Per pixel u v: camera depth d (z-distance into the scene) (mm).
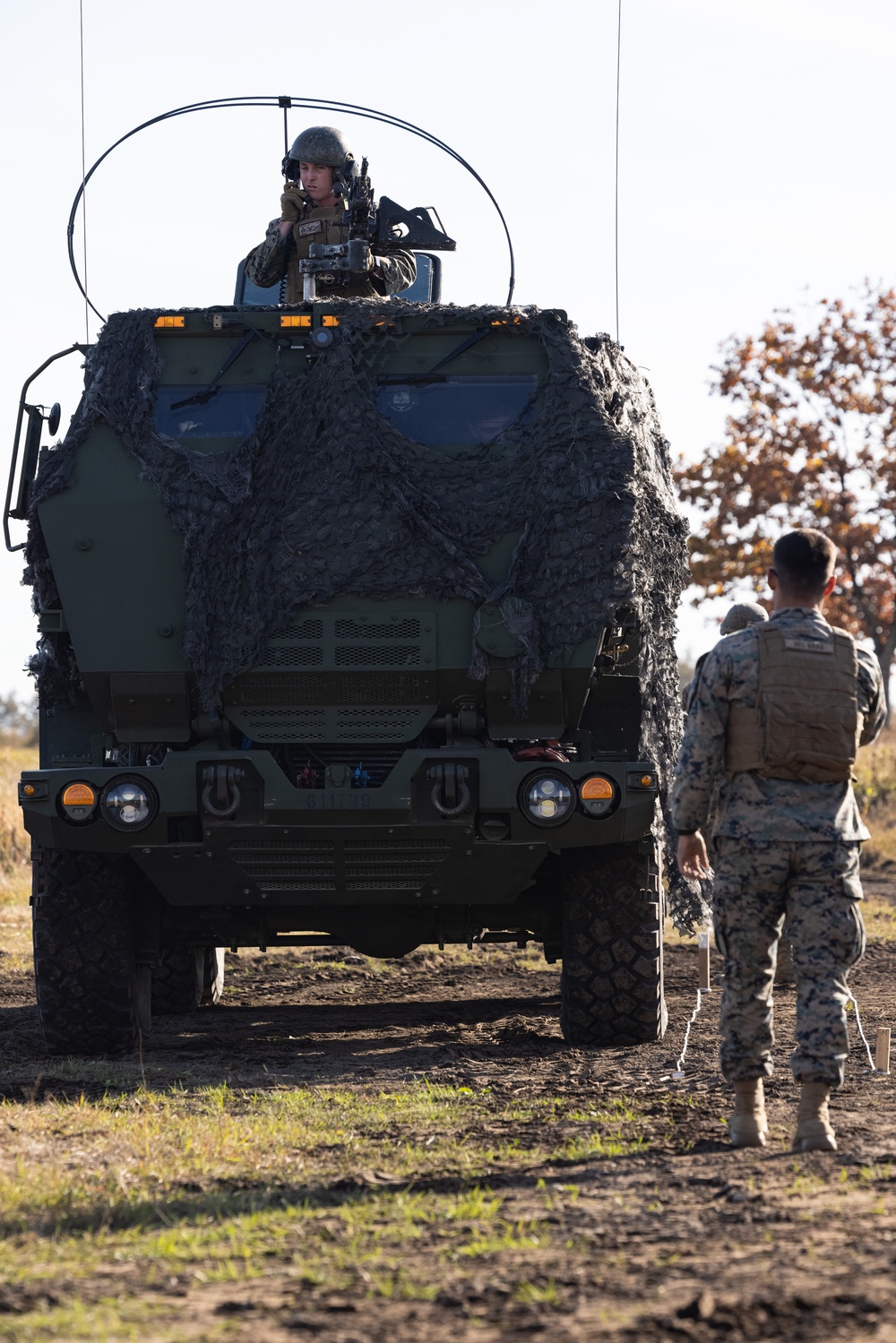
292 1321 9086
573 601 19391
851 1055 19562
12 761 77938
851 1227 10547
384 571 19594
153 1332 8945
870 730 14047
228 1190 12828
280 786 19219
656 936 20656
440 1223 11398
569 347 20312
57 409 20672
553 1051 20531
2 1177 12938
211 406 20531
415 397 20469
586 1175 12828
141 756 20438
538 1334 8750
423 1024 23891
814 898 13391
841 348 89000
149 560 19734
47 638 20344
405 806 19141
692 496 88312
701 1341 8492
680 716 23234
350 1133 15266
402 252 24094
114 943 20562
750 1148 13680
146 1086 18172
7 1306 9422
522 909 21641
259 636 19469
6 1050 21234
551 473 19656
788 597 13898
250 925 21234
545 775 19078
